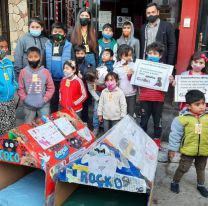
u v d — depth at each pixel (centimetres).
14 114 392
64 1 729
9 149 261
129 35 472
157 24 463
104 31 470
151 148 286
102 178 234
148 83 405
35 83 398
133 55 455
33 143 263
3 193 274
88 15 459
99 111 416
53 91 411
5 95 372
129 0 725
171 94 630
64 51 436
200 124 304
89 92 460
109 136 238
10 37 744
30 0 738
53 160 265
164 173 360
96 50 469
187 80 383
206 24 594
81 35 463
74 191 275
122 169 229
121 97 406
